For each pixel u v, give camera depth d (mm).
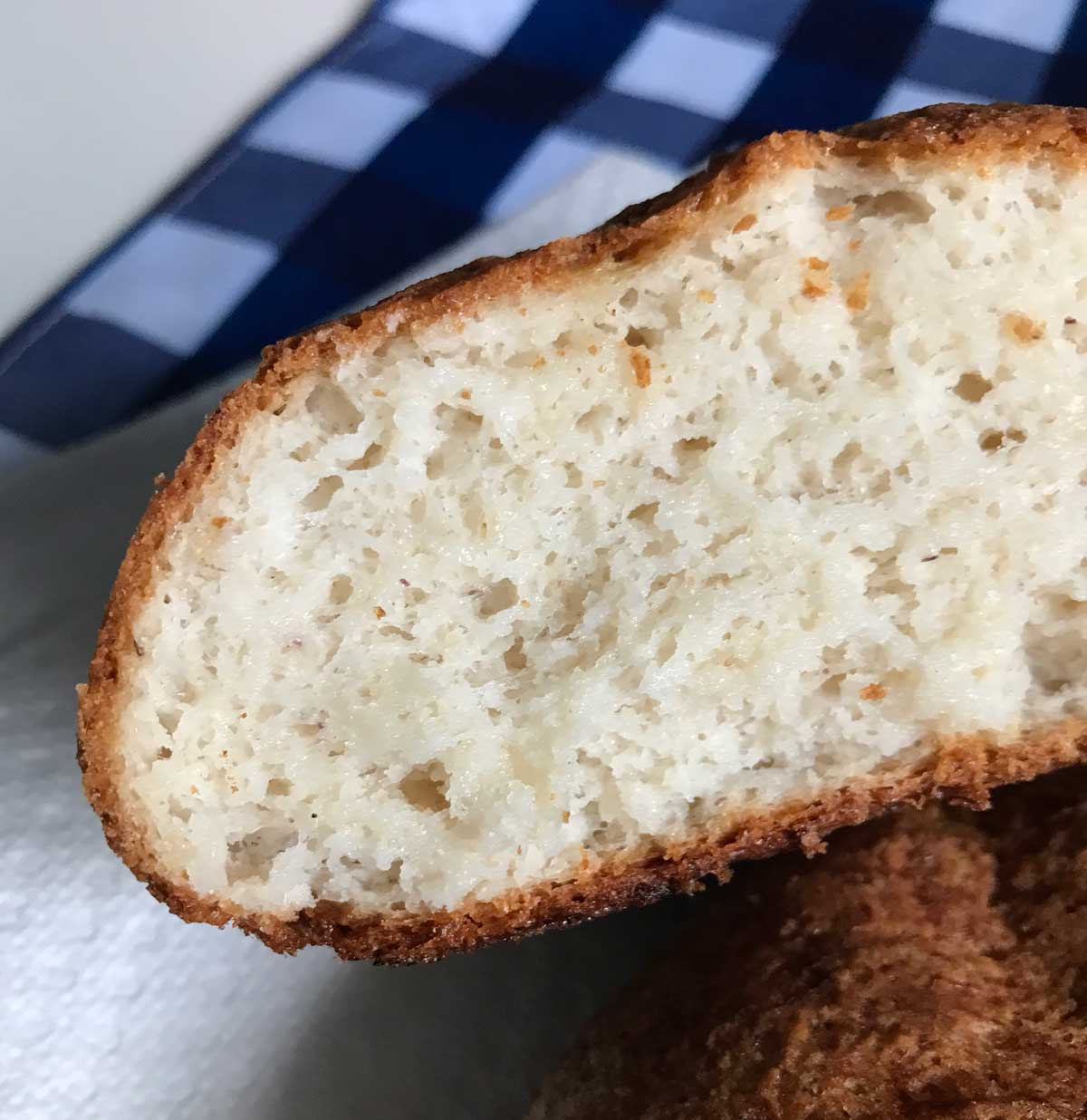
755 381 102
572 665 108
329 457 102
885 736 109
